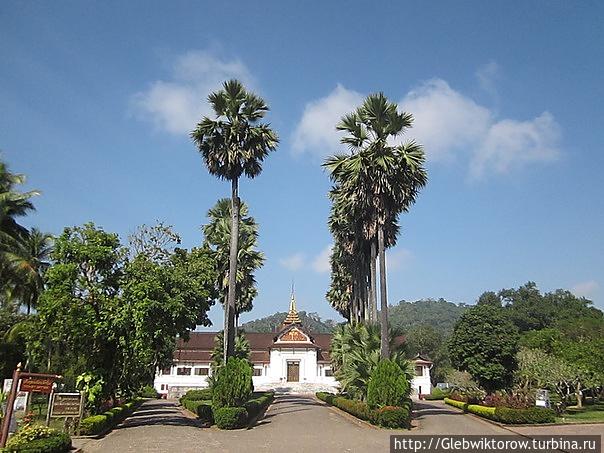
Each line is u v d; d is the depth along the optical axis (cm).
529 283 9156
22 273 3316
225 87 2789
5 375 3269
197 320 2438
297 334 6612
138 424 2373
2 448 1284
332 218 3538
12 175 3388
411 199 2750
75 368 2236
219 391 2305
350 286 3950
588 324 5334
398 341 2753
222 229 3806
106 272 2272
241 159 2734
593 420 2692
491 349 3200
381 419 2255
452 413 3066
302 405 3862
